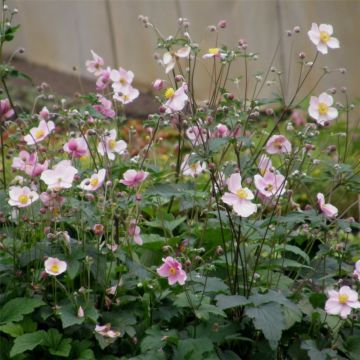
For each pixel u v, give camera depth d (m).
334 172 4.79
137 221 4.64
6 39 5.00
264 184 4.45
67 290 4.50
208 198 5.07
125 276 4.52
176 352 4.12
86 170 4.77
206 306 4.23
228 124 4.62
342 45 10.63
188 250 4.72
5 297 4.42
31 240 4.61
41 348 4.29
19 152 5.21
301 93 10.98
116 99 5.41
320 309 4.53
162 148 8.84
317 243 5.61
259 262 4.73
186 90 4.53
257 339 4.45
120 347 4.39
